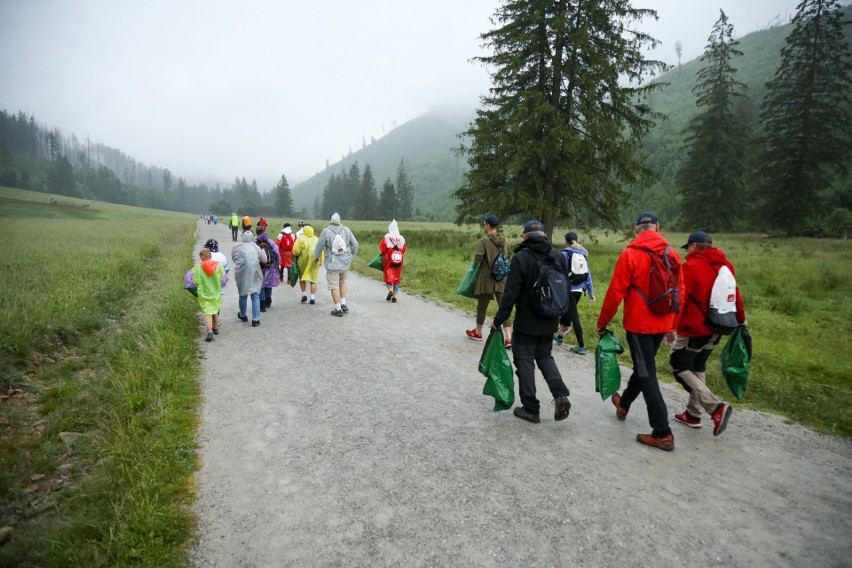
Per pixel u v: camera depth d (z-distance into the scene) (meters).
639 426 3.88
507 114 17.77
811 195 30.22
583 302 9.04
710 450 3.47
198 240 24.91
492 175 18.25
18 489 2.73
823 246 23.20
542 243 3.66
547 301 3.52
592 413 4.13
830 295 10.20
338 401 4.22
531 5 16.97
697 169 36.38
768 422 4.02
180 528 2.43
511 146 16.95
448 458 3.24
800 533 2.51
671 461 3.28
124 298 8.28
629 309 3.52
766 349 6.16
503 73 17.61
